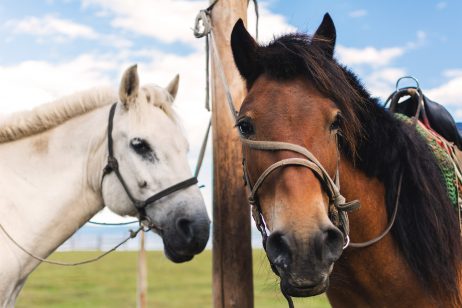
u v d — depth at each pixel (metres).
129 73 3.53
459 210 2.58
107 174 3.61
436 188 2.42
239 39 2.40
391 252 2.39
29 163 3.50
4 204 3.36
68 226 3.59
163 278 16.31
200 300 11.22
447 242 2.37
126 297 11.64
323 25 2.48
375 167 2.37
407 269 2.39
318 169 2.01
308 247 1.85
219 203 3.20
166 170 3.49
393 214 2.39
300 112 2.08
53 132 3.60
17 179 3.44
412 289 2.39
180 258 3.48
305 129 2.06
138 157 3.51
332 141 2.13
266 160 2.08
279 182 2.00
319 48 2.27
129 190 3.55
